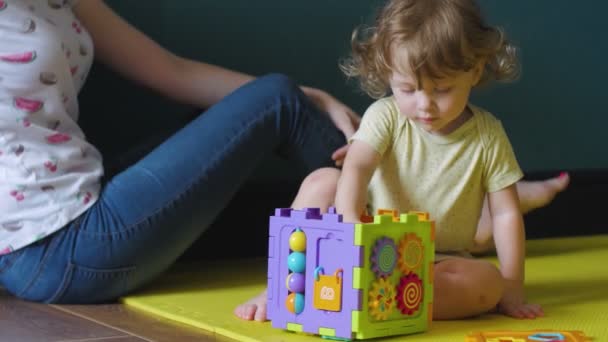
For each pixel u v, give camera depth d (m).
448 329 1.39
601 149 3.13
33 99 1.57
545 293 1.76
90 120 2.19
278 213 1.35
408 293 1.32
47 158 1.58
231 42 2.40
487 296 1.47
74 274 1.60
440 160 1.59
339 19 2.57
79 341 1.29
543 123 2.99
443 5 1.49
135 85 2.26
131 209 1.61
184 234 1.67
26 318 1.49
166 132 2.00
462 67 1.46
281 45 2.48
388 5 1.56
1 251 1.59
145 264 1.65
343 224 1.26
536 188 2.29
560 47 3.01
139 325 1.43
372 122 1.58
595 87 3.10
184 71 2.00
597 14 3.09
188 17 2.34
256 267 2.14
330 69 2.56
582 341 1.26
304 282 1.31
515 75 1.66
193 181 1.63
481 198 1.63
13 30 1.55
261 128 1.71
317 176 1.59
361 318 1.25
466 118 1.60
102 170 1.66
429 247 1.36
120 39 1.90
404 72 1.46
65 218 1.59
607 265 2.19
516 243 1.59
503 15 2.88
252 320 1.44
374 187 1.62
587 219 2.90
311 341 1.28
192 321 1.43
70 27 1.67
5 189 1.58
